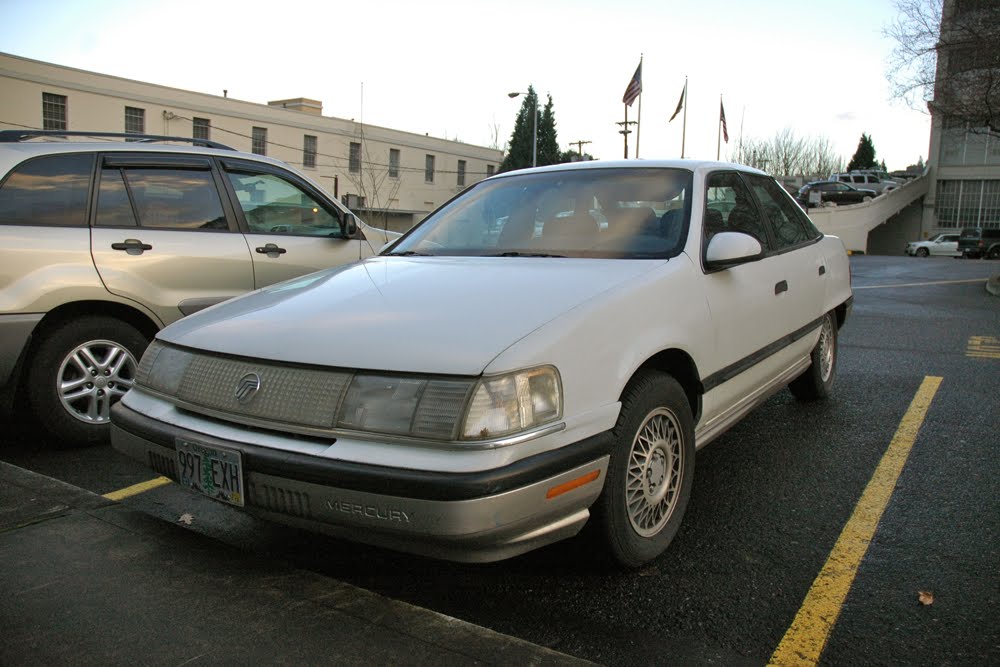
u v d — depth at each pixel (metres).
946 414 5.19
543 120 70.06
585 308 2.75
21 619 2.43
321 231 5.73
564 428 2.51
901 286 15.82
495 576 2.99
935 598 2.78
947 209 46.62
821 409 5.35
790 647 2.48
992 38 18.38
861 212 40.44
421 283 3.13
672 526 3.14
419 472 2.30
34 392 4.31
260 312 3.05
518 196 4.02
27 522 3.15
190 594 2.59
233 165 5.29
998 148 44.69
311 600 2.56
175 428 2.80
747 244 3.43
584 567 2.96
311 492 2.45
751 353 3.83
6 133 4.62
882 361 7.10
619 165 4.05
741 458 4.35
